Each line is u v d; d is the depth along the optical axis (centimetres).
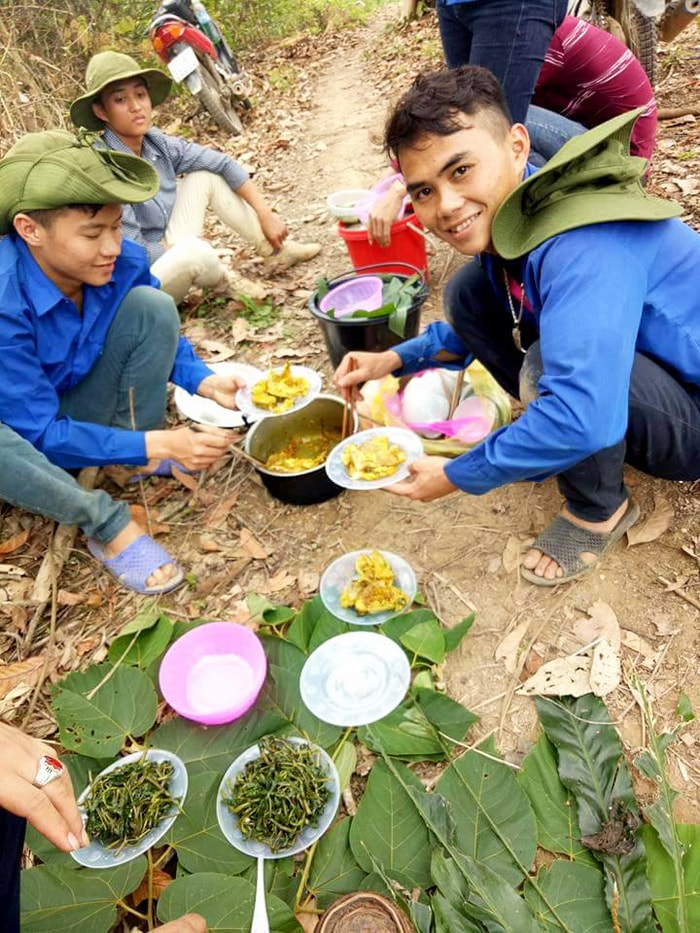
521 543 223
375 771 168
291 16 942
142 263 259
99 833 162
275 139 612
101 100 332
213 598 229
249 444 253
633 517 212
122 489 278
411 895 144
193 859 158
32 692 209
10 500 221
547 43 249
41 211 206
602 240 158
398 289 284
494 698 186
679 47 533
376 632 200
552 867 148
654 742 157
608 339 154
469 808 159
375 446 215
